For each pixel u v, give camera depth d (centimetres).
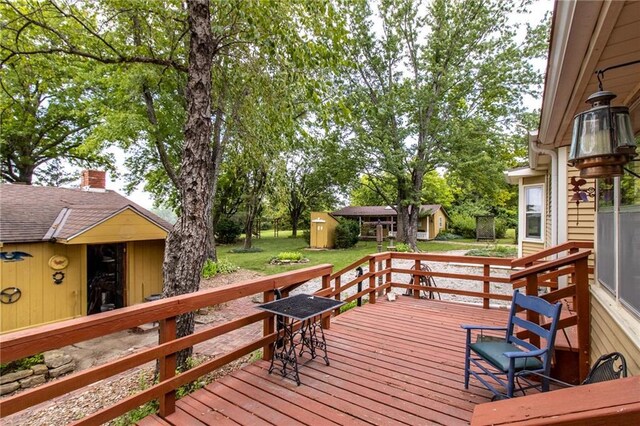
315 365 304
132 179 1246
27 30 483
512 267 464
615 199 229
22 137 1332
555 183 534
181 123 991
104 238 615
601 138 163
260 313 298
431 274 530
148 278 741
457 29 1348
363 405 237
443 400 243
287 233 3089
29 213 646
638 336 179
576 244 422
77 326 176
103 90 999
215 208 2078
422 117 1464
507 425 71
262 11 342
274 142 527
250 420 220
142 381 373
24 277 571
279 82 429
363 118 1417
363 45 1400
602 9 117
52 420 317
